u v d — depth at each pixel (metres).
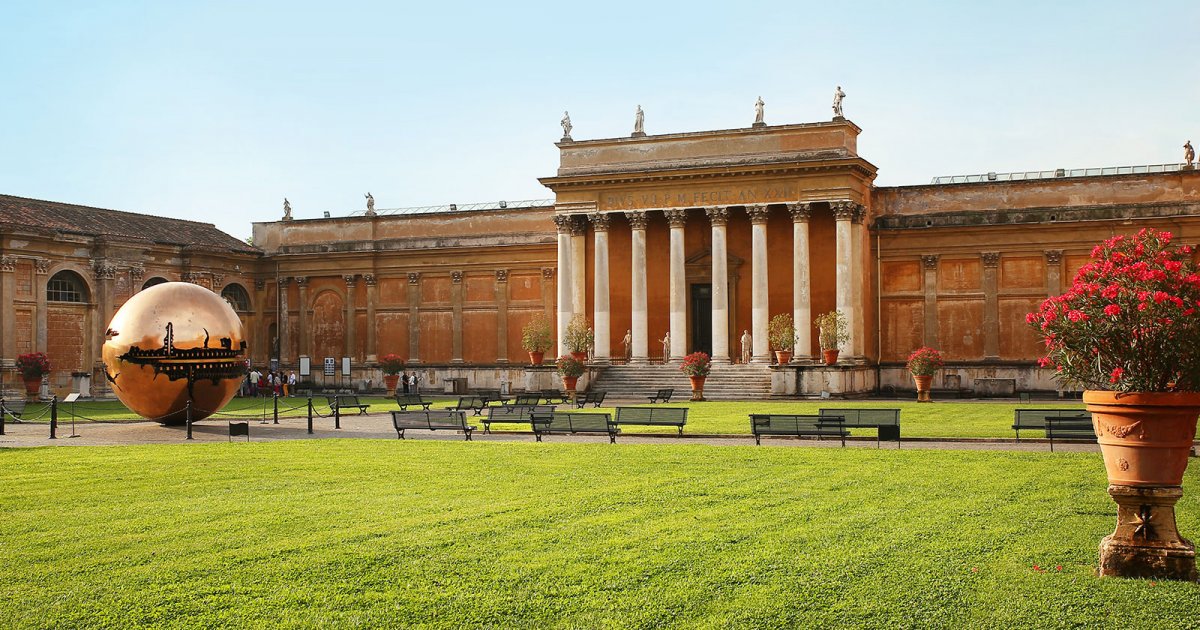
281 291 70.25
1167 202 53.69
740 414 40.31
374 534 14.80
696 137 57.88
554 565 12.89
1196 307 11.58
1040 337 12.94
